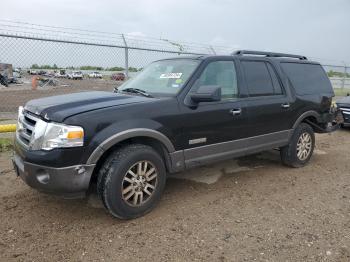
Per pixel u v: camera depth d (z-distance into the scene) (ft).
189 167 14.69
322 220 13.30
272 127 17.97
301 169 19.75
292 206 14.55
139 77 16.94
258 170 19.31
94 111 12.09
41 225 12.46
